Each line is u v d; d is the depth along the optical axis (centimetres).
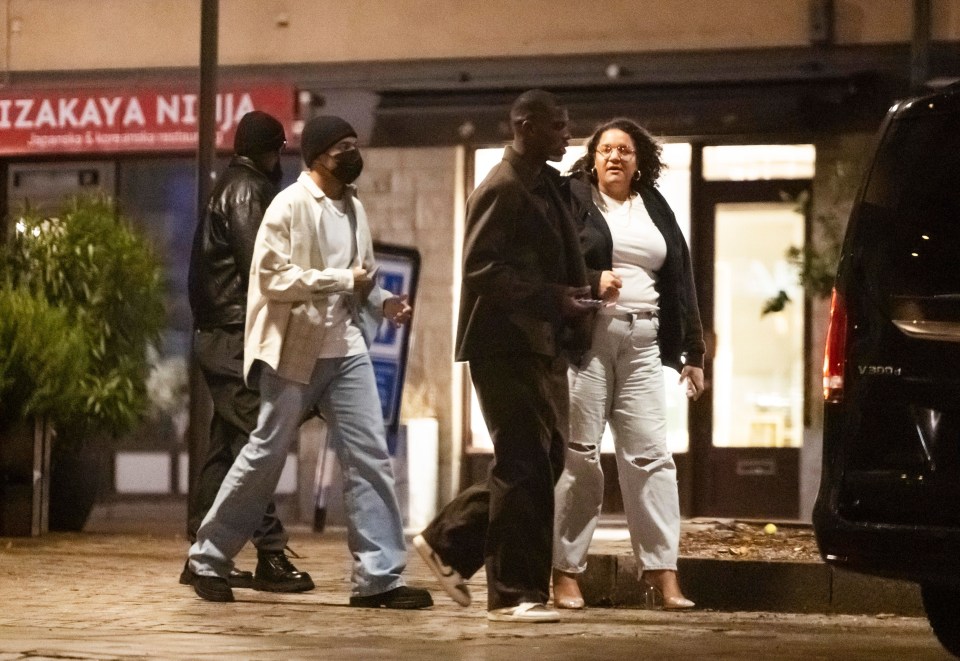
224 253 1838
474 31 3266
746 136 3153
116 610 1612
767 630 1523
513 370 1478
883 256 1290
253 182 1834
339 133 1644
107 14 3419
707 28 3184
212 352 1841
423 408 3206
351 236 1666
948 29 3069
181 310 3419
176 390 3419
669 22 3194
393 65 3288
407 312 1673
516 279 1474
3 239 3228
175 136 3356
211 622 1512
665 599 1669
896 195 1300
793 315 3209
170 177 3419
